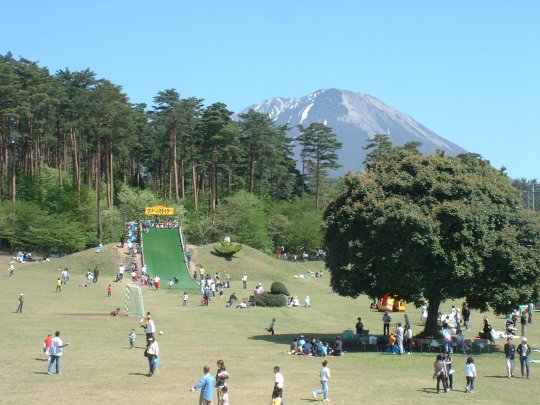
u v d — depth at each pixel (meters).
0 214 121.12
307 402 32.44
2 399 31.00
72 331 54.16
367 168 57.66
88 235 132.25
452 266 48.34
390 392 35.19
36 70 138.00
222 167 161.50
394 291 51.31
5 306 68.56
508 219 51.72
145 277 99.31
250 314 72.81
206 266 113.94
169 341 51.81
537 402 33.38
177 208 143.88
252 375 39.03
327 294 98.56
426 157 55.12
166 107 155.88
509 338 40.75
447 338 49.31
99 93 135.88
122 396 32.34
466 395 34.78
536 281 50.41
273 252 152.38
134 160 196.12
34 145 150.38
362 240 51.34
